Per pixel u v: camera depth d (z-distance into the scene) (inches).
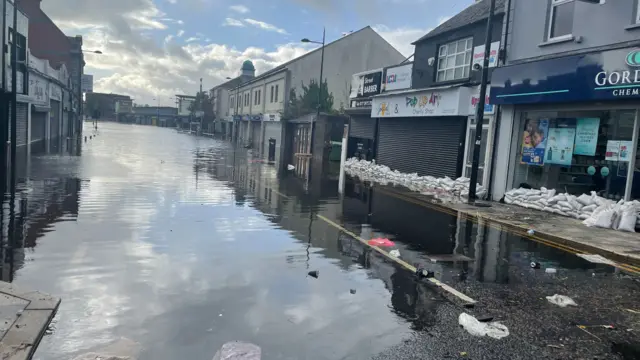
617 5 410.9
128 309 180.2
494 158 552.1
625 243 325.1
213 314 179.5
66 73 1653.5
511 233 367.9
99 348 147.9
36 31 1798.7
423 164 757.9
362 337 164.4
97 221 337.1
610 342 168.9
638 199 405.1
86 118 4623.5
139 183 558.9
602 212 386.6
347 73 1688.0
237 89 2527.1
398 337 165.2
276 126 1768.0
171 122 5054.1
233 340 158.1
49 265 229.8
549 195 465.7
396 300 203.0
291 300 198.1
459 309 195.2
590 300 214.2
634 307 207.0
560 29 475.5
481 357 151.9
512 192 515.5
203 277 223.3
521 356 153.9
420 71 802.2
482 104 506.6
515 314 192.4
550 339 168.7
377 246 303.7
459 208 481.7
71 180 553.6
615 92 397.1
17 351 137.5
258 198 499.5
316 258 267.4
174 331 163.2
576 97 433.4
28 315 163.6
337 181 722.8
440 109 689.6
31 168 654.5
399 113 812.0
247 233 325.7
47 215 350.3
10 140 792.3
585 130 454.0
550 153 491.2
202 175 697.0
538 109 497.7
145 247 273.0
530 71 485.7
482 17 628.4
